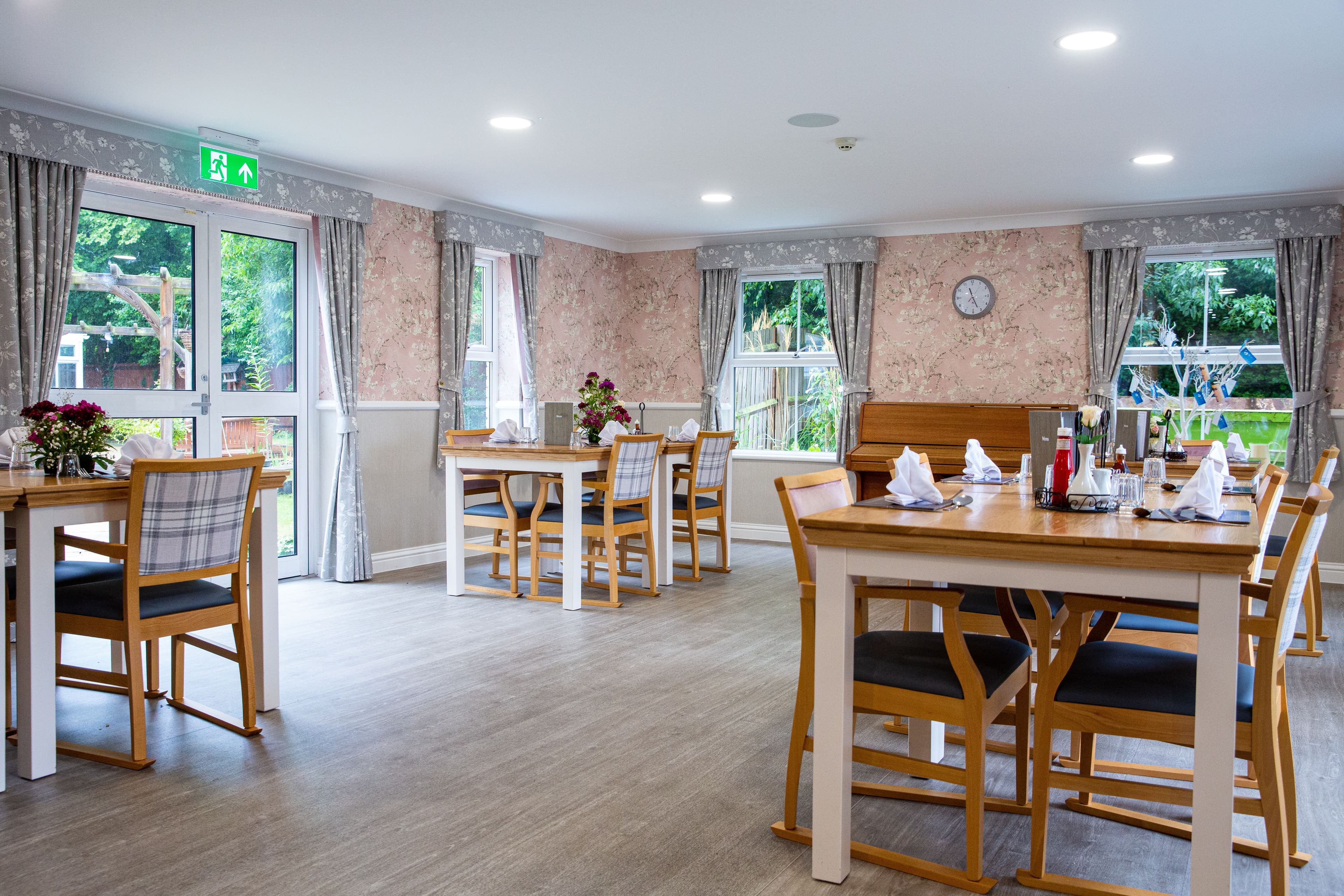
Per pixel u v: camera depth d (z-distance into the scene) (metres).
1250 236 6.43
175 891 2.23
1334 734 3.41
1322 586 6.25
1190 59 3.82
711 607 5.40
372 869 2.34
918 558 2.21
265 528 3.48
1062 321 7.03
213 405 5.52
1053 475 2.60
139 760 2.97
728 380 8.31
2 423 4.33
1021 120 4.69
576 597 5.28
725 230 7.89
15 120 4.33
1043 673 2.26
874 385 7.63
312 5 3.38
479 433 6.20
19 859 2.38
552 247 7.76
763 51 3.79
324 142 5.20
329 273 5.86
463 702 3.66
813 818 2.31
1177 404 6.86
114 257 5.05
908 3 3.32
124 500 3.04
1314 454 6.31
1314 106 4.42
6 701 2.80
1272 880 2.11
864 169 5.72
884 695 2.33
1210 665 1.95
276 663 3.56
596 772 2.98
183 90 4.30
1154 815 2.73
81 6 3.38
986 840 2.55
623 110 4.59
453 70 4.03
